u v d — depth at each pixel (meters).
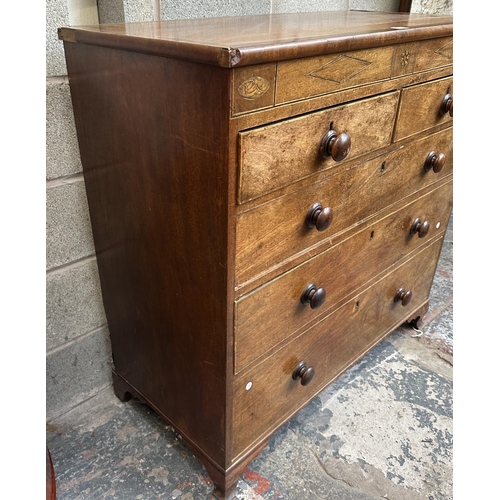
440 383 1.62
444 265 2.33
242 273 0.92
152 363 1.27
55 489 1.17
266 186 0.86
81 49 0.99
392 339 1.83
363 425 1.45
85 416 1.45
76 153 1.21
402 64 1.07
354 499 1.24
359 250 1.26
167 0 1.29
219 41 0.77
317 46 0.81
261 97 0.77
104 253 1.26
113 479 1.27
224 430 1.10
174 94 0.81
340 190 1.08
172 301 1.08
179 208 0.93
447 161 1.48
